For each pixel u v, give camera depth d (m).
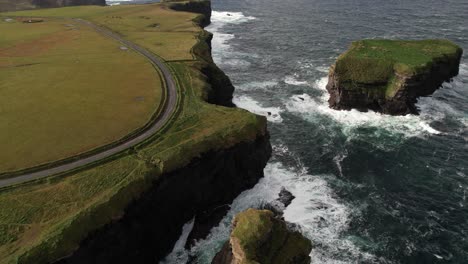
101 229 47.47
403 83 86.88
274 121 88.75
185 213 60.06
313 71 115.94
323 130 84.44
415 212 61.38
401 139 79.81
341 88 90.75
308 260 45.78
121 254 50.34
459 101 92.31
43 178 53.88
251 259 41.88
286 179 69.69
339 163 73.56
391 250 54.78
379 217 60.59
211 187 62.16
